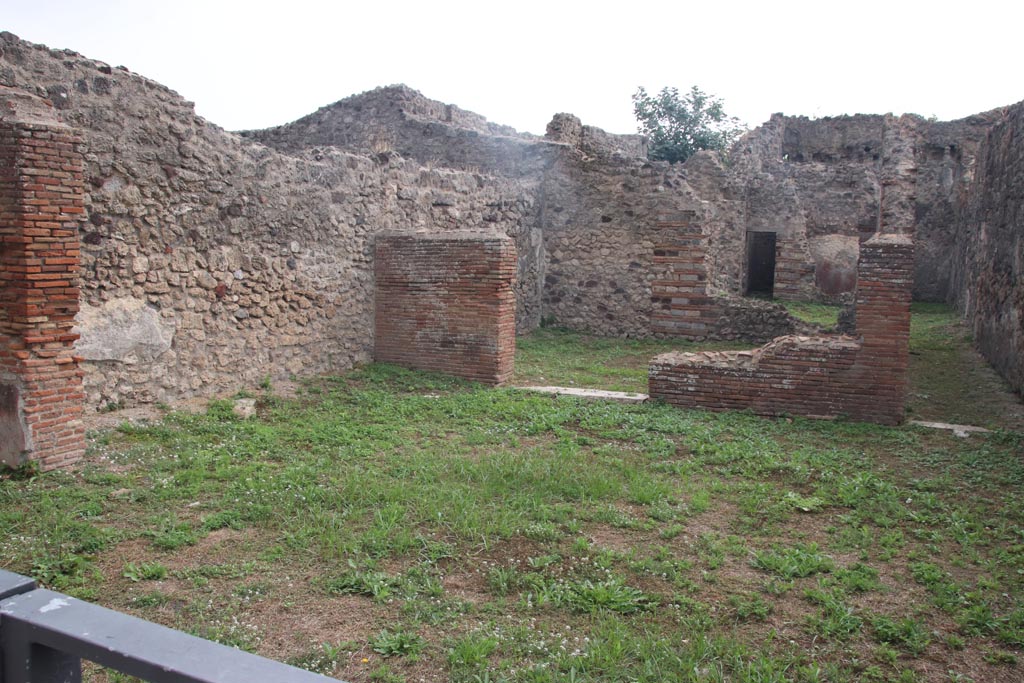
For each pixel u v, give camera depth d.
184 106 8.37
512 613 4.21
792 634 4.11
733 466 7.01
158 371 8.20
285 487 6.03
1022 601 4.46
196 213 8.55
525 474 6.46
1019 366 10.55
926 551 5.19
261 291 9.51
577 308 16.62
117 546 4.91
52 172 5.99
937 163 23.77
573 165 16.36
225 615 4.08
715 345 15.16
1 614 1.58
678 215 15.52
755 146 24.62
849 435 8.25
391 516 5.42
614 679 3.59
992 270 13.59
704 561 4.97
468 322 10.84
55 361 6.20
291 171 9.88
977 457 7.34
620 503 6.04
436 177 13.06
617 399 9.80
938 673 3.78
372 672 3.59
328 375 10.53
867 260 8.61
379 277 11.47
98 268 7.53
